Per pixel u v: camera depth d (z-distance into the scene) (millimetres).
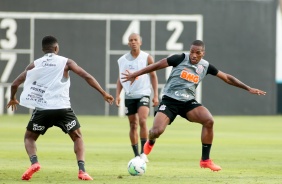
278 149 53812
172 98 36531
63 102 32188
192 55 36094
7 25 104750
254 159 45406
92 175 35000
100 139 63125
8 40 104688
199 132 75000
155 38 107188
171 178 33750
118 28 106875
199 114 36406
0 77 104438
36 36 105438
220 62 109188
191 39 108062
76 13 106250
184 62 36406
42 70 32125
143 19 107062
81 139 32844
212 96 109062
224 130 78000
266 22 110188
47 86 32062
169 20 107500
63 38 106125
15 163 41219
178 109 36688
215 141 62125
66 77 32312
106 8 106500
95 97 106125
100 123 88188
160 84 105438
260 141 62375
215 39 108750
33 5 105312
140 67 45812
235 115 109750
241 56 109625
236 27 109312
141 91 44500
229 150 52656
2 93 104500
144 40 107125
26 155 46594
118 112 106500
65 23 106000
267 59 110438
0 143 56969
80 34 106375
